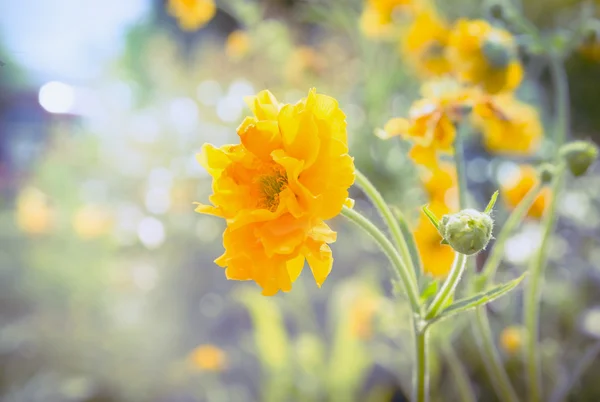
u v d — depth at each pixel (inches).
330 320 19.3
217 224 23.0
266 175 6.9
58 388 18.3
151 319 20.6
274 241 6.4
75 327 20.0
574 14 24.0
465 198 8.9
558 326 15.1
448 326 10.5
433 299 7.6
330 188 6.6
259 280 6.6
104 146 25.3
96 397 19.0
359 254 20.6
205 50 29.2
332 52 23.7
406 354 14.5
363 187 7.7
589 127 27.0
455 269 7.1
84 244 20.7
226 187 6.8
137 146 24.5
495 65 10.3
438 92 10.4
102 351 19.4
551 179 9.2
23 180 28.2
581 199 16.8
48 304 20.3
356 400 16.0
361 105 20.7
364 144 19.4
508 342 12.5
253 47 22.5
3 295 20.6
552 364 13.4
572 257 16.3
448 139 8.9
